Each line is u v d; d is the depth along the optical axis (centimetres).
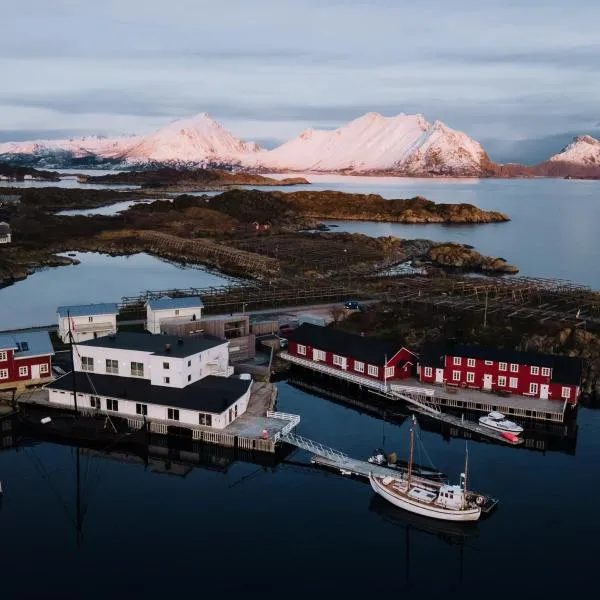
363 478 6731
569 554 5488
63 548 5503
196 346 8294
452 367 8844
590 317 11512
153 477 6706
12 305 13975
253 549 5525
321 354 9731
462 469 6894
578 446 7462
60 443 7450
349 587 5091
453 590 5059
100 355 8138
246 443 7150
